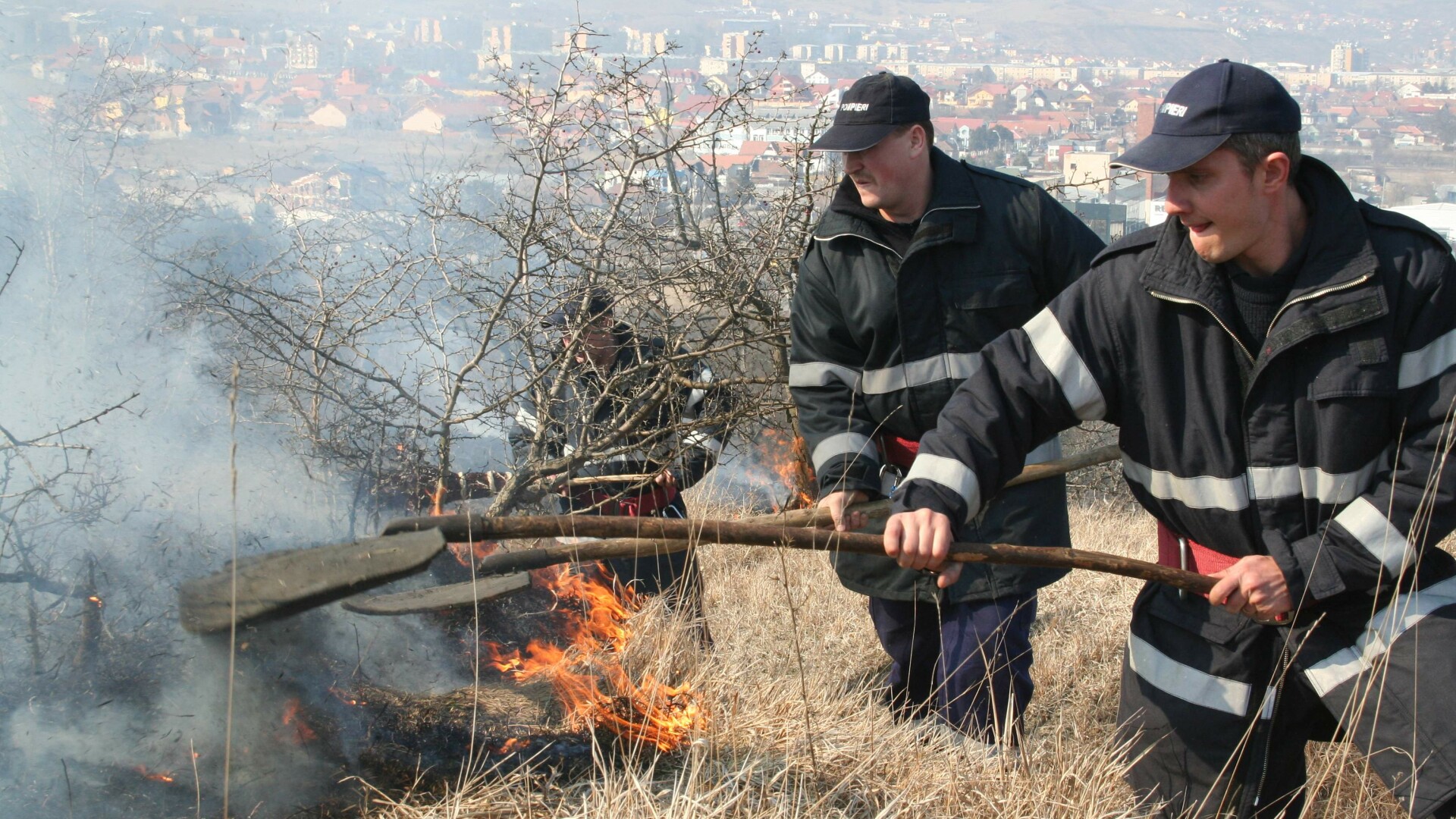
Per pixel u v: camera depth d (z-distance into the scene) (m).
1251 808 2.58
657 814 2.50
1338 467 2.33
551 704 3.09
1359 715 2.35
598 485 4.31
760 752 2.93
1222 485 2.45
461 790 2.60
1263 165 2.25
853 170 3.35
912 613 3.60
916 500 2.45
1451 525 2.26
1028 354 2.55
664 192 4.64
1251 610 2.40
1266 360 2.33
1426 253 2.26
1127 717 2.75
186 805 2.55
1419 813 2.28
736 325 4.68
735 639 4.31
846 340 3.50
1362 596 2.40
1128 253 2.51
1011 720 3.08
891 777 2.96
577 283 4.20
